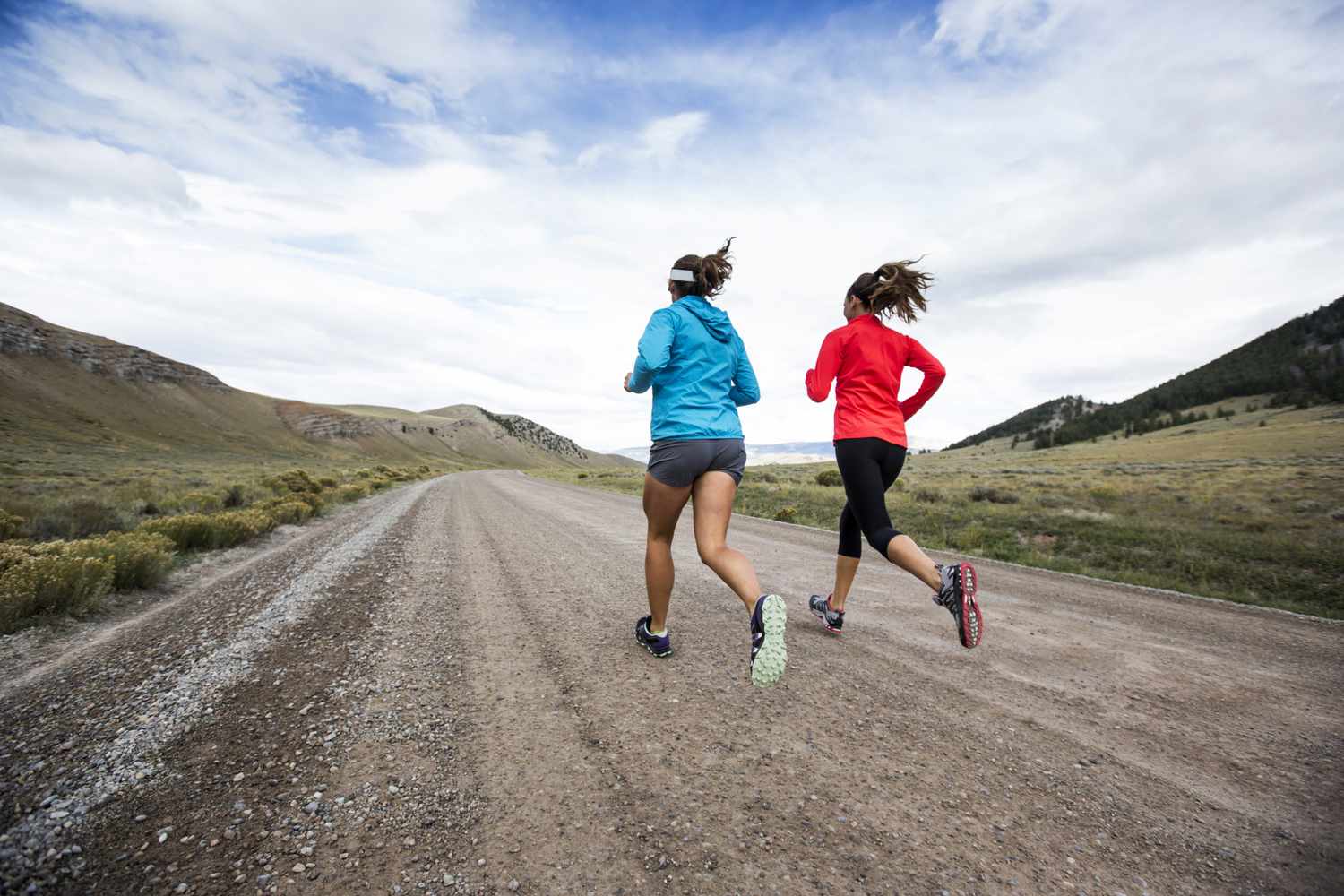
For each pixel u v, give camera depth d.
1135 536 10.15
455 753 2.13
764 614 2.02
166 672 3.01
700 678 2.89
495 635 3.64
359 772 1.98
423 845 1.59
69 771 1.99
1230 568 7.80
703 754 2.12
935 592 2.44
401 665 3.10
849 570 3.62
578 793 1.86
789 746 2.20
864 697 2.71
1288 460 44.59
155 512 12.42
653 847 1.59
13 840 1.60
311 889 1.41
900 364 3.10
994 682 2.98
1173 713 2.63
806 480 36.31
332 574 5.70
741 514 15.63
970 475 47.34
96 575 4.70
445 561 6.55
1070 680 3.04
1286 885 1.48
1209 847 1.65
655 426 2.60
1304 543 9.60
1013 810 1.82
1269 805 1.88
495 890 1.42
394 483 37.53
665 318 2.53
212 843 1.59
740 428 2.65
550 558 6.77
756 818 1.74
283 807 1.77
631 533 9.40
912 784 1.95
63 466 36.69
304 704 2.57
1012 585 5.96
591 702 2.59
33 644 3.60
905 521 13.05
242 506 14.69
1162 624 4.42
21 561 4.80
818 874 1.50
